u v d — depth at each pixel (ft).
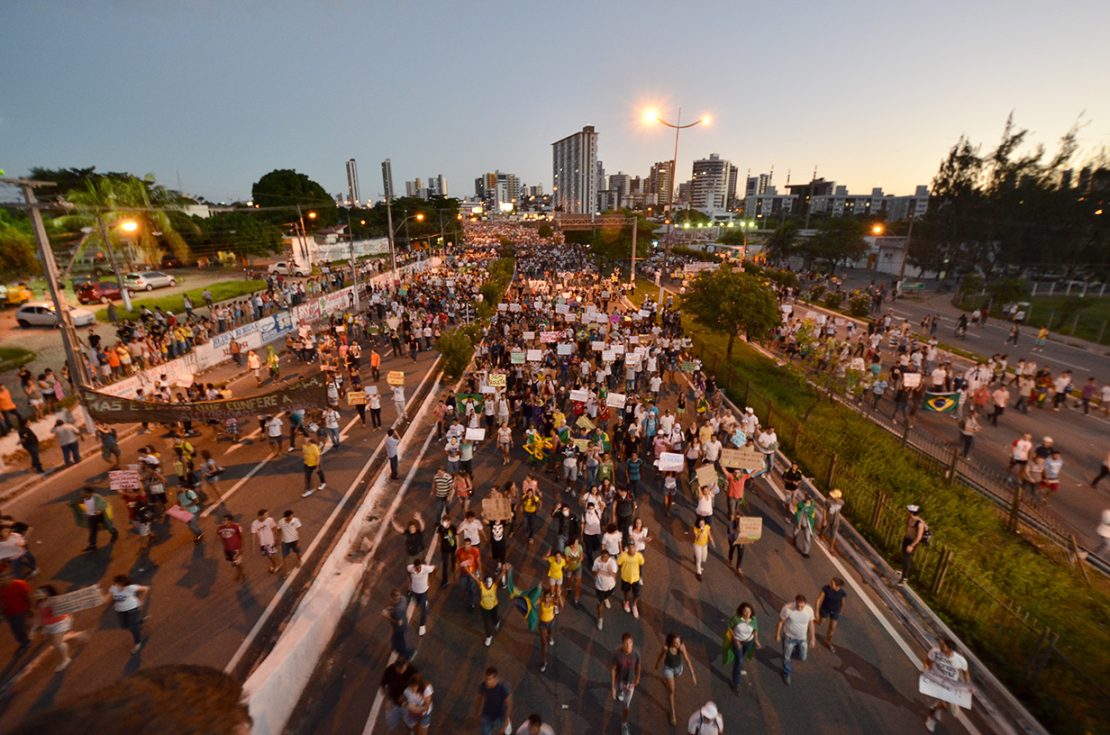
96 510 44.01
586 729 31.37
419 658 36.09
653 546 48.08
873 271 282.36
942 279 233.96
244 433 70.33
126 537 46.85
